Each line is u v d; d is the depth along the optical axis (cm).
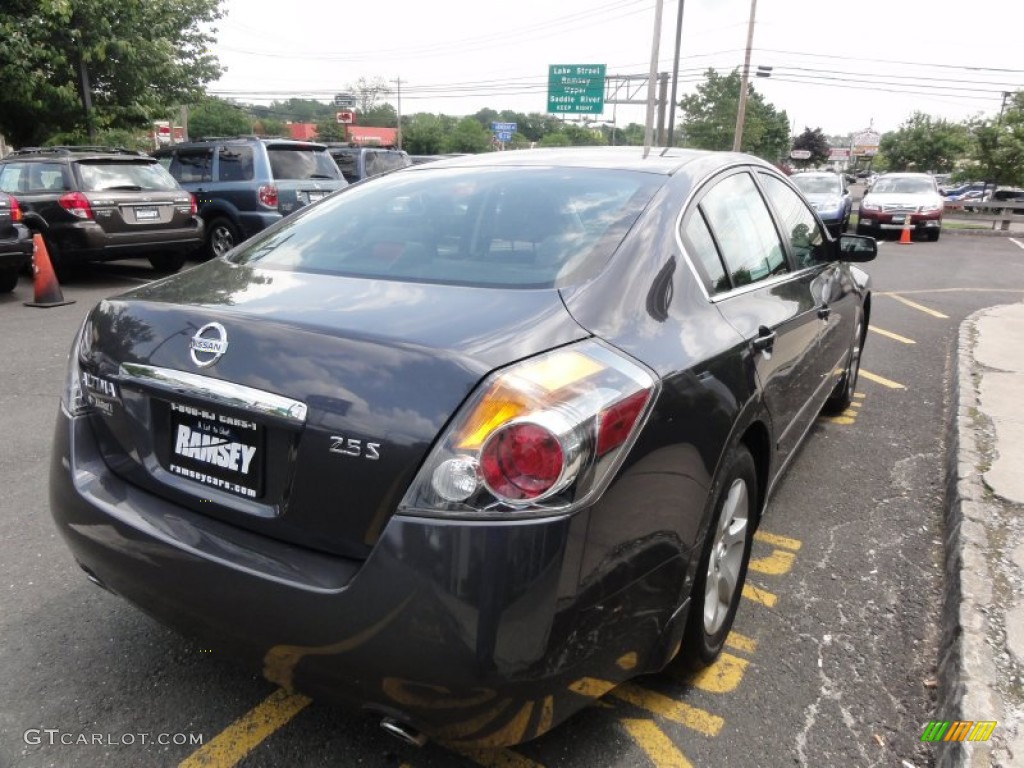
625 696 259
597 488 180
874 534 377
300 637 185
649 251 240
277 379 194
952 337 812
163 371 213
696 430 217
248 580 192
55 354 663
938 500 416
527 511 171
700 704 256
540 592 172
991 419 496
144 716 246
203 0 1762
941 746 232
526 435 171
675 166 292
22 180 995
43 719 244
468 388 176
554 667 179
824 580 336
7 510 378
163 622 219
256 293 231
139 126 1691
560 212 259
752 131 4578
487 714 178
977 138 2747
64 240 955
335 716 248
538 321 198
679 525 213
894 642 293
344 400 184
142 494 224
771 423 284
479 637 170
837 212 1756
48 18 1384
